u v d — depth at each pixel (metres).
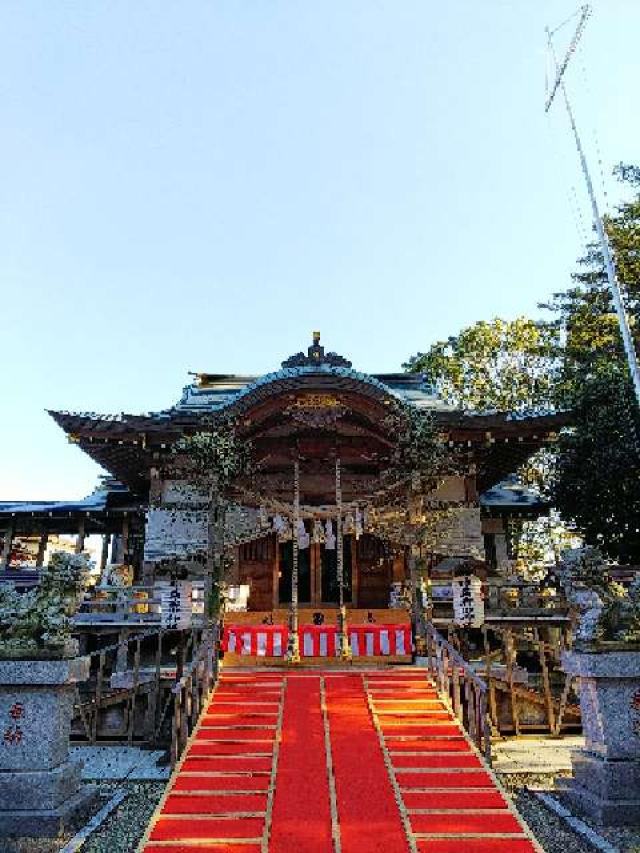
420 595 15.01
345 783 8.22
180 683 9.75
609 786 8.04
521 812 8.62
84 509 23.94
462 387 34.72
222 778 8.38
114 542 28.12
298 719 10.39
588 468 23.33
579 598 9.55
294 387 18.03
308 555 19.61
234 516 19.08
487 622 14.56
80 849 7.32
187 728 9.92
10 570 23.14
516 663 15.67
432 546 19.27
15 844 7.34
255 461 18.89
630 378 22.58
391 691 11.72
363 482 19.28
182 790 8.06
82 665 8.72
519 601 16.83
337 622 16.89
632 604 8.95
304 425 18.50
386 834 7.00
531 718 14.18
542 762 11.38
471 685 10.23
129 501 24.86
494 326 34.97
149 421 18.44
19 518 24.47
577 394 24.89
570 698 14.54
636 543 23.44
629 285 26.92
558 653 15.04
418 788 8.09
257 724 10.24
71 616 8.93
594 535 24.77
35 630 8.51
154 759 11.96
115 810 8.84
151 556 18.50
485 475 23.94
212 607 14.20
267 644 14.04
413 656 14.23
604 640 8.76
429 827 7.15
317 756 9.04
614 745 8.29
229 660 13.94
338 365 21.31
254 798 7.85
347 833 7.02
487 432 19.22
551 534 33.22
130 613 15.07
